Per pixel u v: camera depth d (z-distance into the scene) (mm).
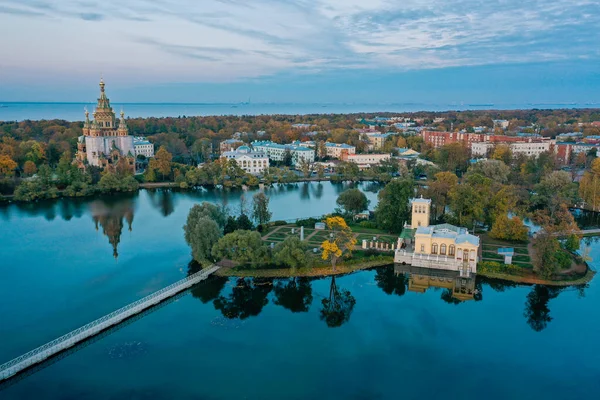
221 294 152125
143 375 108250
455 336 126375
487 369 111875
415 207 198250
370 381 107000
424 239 173625
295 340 124438
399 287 159500
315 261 172625
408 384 106062
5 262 178375
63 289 153125
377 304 146125
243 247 164000
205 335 126438
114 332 126938
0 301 144125
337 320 135750
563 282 156875
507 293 153375
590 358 116188
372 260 175875
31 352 113125
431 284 162750
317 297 151250
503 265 164750
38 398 100188
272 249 171125
